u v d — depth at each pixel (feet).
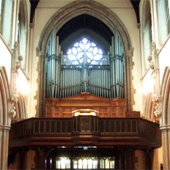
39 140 52.75
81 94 74.08
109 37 88.84
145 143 53.83
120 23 77.05
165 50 54.03
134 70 74.43
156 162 64.23
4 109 54.24
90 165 69.56
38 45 75.56
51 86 73.36
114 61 75.51
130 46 75.61
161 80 56.29
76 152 70.03
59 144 52.80
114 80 74.38
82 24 89.40
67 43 88.99
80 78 76.38
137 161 70.08
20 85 64.54
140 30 75.66
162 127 55.77
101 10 77.66
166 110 55.88
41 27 76.64
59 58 76.74
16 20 61.36
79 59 87.51
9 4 59.11
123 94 73.77
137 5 76.84
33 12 76.07
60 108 73.10
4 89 53.57
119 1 78.28
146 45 72.54
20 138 55.42
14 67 57.21
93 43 89.10
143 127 53.98
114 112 72.95
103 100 73.92
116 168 68.80
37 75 73.92
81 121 52.08
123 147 55.88
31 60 74.59
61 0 78.02
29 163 69.26
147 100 67.72
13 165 66.18
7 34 58.08
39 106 71.92
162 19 59.93
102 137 52.65
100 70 77.10
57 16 77.36
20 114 67.15
